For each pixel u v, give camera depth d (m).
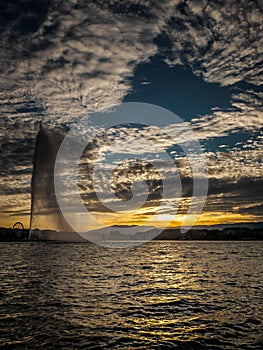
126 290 17.83
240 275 24.44
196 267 30.44
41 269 28.05
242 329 10.65
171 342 9.45
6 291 17.14
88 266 30.94
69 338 9.66
